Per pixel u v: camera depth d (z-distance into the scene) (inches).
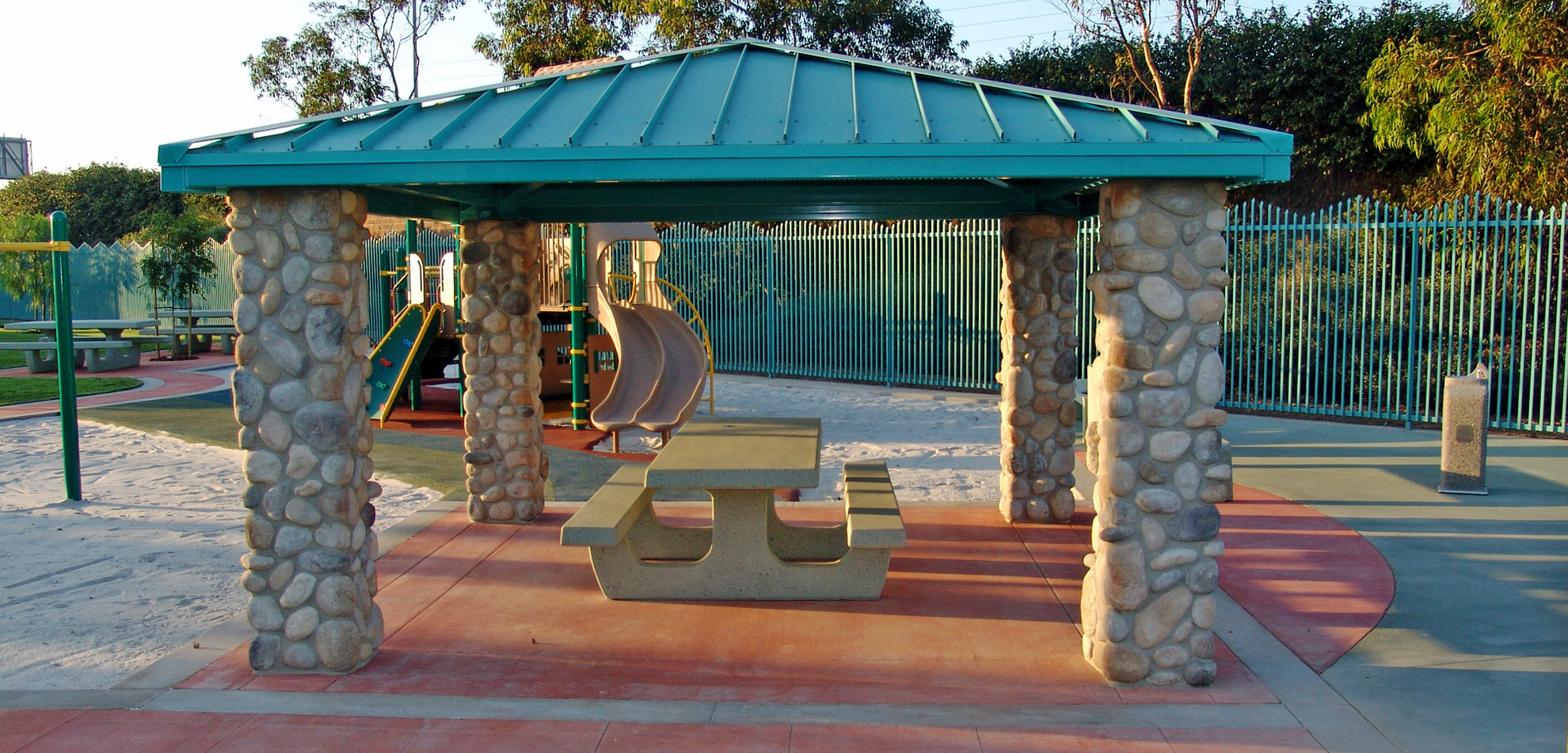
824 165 164.2
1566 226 415.8
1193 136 163.8
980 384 620.7
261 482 175.0
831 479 356.8
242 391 173.3
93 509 313.1
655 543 252.5
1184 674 171.8
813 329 700.0
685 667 181.3
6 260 1192.8
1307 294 504.4
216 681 173.6
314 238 172.1
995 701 165.6
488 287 279.7
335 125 183.9
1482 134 512.4
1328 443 419.8
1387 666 180.2
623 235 458.6
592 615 210.1
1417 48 557.9
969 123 173.5
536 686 172.6
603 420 415.2
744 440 255.0
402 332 509.0
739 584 221.0
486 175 167.2
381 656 186.7
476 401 283.9
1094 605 178.5
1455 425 317.1
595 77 214.2
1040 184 264.5
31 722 156.5
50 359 722.2
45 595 227.0
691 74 207.2
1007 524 283.6
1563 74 478.6
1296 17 840.9
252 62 1325.0
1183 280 167.8
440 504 310.5
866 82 200.1
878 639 195.8
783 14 984.3
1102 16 780.0
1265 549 257.0
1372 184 816.9
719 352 754.2
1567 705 162.7
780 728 154.1
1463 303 441.4
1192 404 170.1
